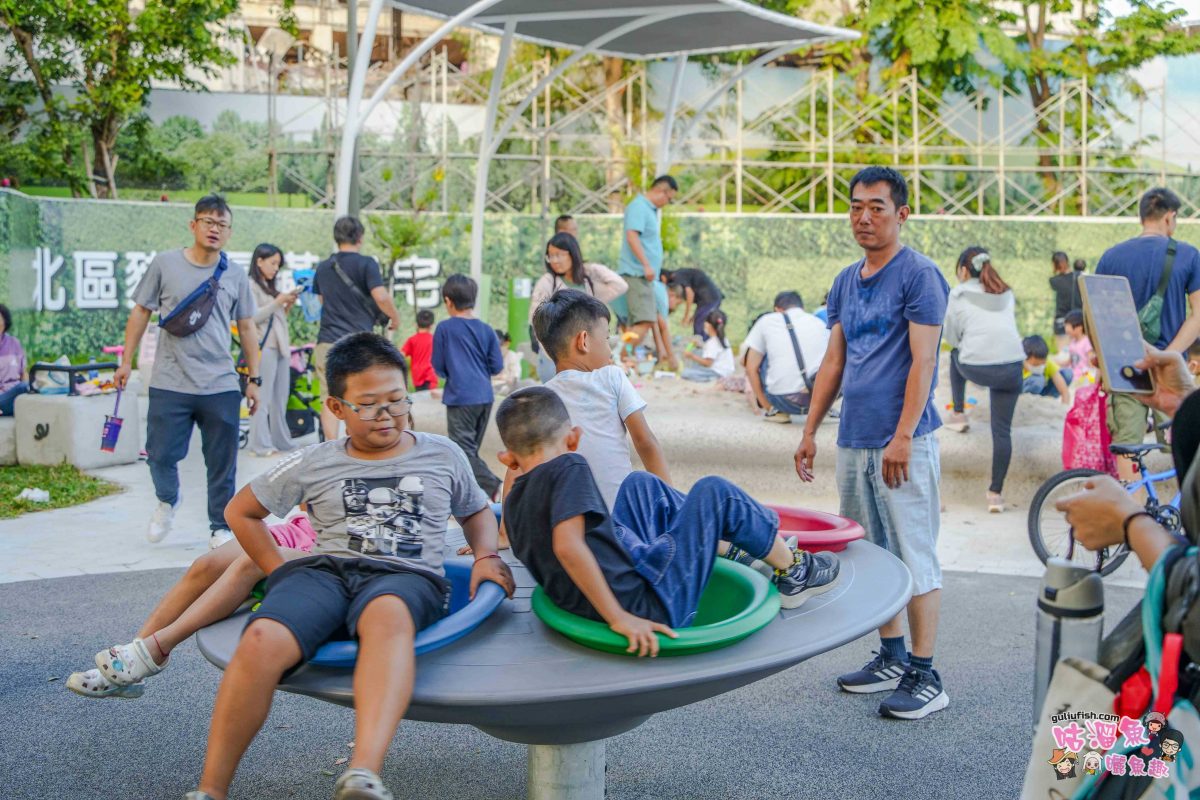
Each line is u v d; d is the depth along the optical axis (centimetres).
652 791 372
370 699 251
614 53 1400
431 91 1934
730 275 1870
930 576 437
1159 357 270
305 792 373
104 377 1012
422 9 1195
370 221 1716
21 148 1780
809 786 376
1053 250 1906
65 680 470
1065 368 1177
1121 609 589
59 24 1753
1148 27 2178
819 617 302
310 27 2391
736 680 266
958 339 805
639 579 285
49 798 365
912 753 402
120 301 1609
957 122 2175
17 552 686
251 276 1007
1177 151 2144
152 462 673
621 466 365
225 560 350
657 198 1118
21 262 1416
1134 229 1889
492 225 1784
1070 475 670
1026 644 527
